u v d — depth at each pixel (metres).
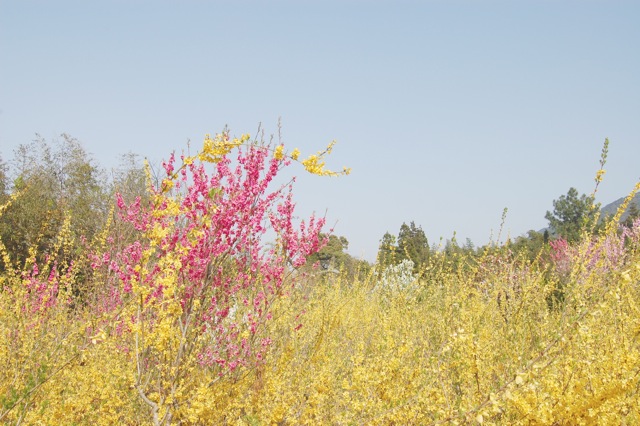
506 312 6.32
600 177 5.29
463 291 6.59
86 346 5.36
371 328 6.82
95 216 21.16
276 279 5.36
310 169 4.47
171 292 3.98
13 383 4.83
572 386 3.21
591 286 4.70
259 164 4.96
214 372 4.95
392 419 3.83
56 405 4.76
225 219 4.79
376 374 4.07
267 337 5.30
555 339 3.26
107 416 4.59
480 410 2.98
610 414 3.07
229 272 5.20
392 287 9.29
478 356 3.99
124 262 5.88
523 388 3.12
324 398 4.48
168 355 4.30
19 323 5.61
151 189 4.63
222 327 4.98
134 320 4.70
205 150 4.28
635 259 4.43
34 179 20.75
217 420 4.59
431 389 3.88
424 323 6.11
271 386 4.73
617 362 3.29
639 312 3.99
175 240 4.67
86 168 24.00
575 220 44.69
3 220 17.44
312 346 5.87
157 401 4.31
